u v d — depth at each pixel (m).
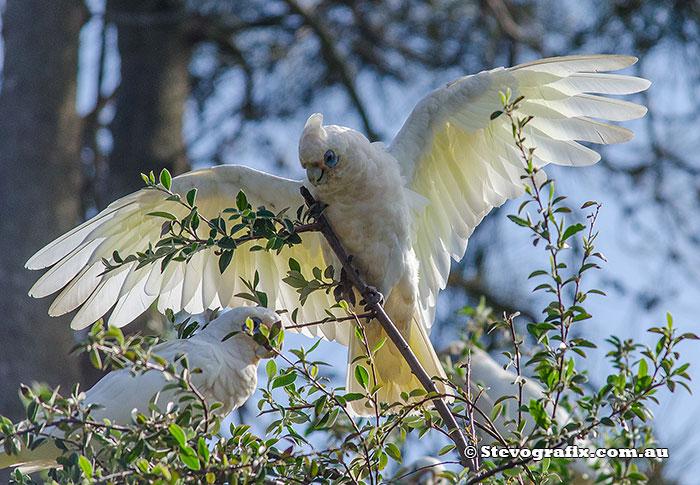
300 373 6.14
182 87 17.98
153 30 17.88
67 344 14.47
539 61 7.81
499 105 8.03
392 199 7.69
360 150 7.38
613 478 6.79
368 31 17.56
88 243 8.05
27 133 15.26
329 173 7.25
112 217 8.07
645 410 6.22
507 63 17.02
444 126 8.20
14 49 15.72
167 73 17.78
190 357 7.36
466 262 15.73
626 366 6.72
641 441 7.17
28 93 15.45
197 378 7.29
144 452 5.55
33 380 13.77
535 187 6.29
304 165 7.26
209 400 7.44
